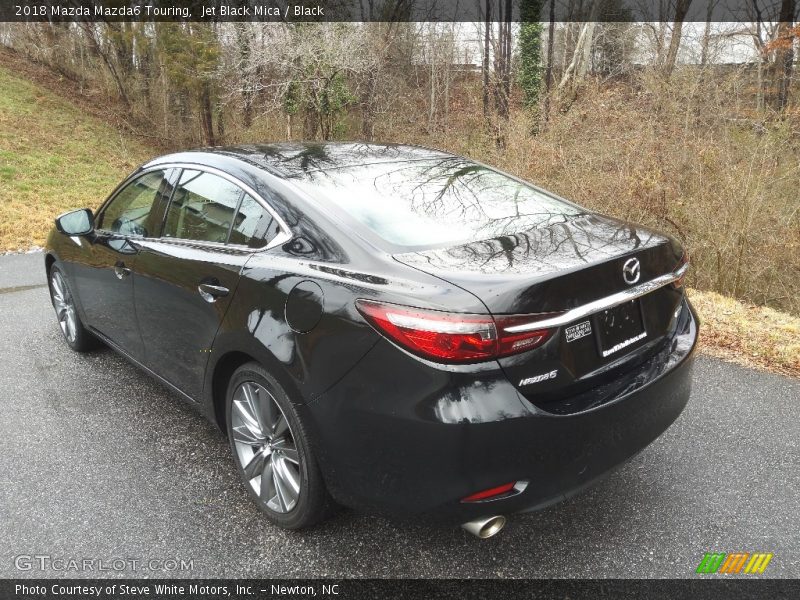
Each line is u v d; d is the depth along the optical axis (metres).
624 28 21.30
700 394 3.94
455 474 2.02
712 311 5.49
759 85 9.76
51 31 27.03
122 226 3.70
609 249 2.39
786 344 4.64
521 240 2.46
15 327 5.38
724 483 2.97
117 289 3.59
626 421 2.29
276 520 2.65
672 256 2.66
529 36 23.34
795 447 3.28
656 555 2.49
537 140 9.81
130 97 26.06
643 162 8.32
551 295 2.08
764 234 7.66
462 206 2.79
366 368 2.12
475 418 1.97
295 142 3.50
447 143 14.06
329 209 2.58
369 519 2.74
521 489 2.09
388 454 2.11
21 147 20.41
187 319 2.96
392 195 2.79
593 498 2.87
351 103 20.03
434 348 1.99
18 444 3.39
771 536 2.59
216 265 2.76
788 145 7.77
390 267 2.24
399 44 23.25
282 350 2.36
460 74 24.92
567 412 2.11
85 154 21.45
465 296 2.02
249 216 2.79
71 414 3.72
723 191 7.67
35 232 11.49
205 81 21.55
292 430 2.41
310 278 2.35
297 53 18.25
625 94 9.77
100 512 2.80
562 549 2.53
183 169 3.33
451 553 2.52
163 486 2.99
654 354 2.56
